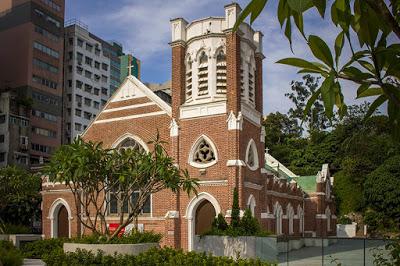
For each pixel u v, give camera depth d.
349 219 62.62
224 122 30.78
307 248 31.97
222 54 32.16
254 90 34.62
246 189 30.83
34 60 82.94
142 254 18.86
